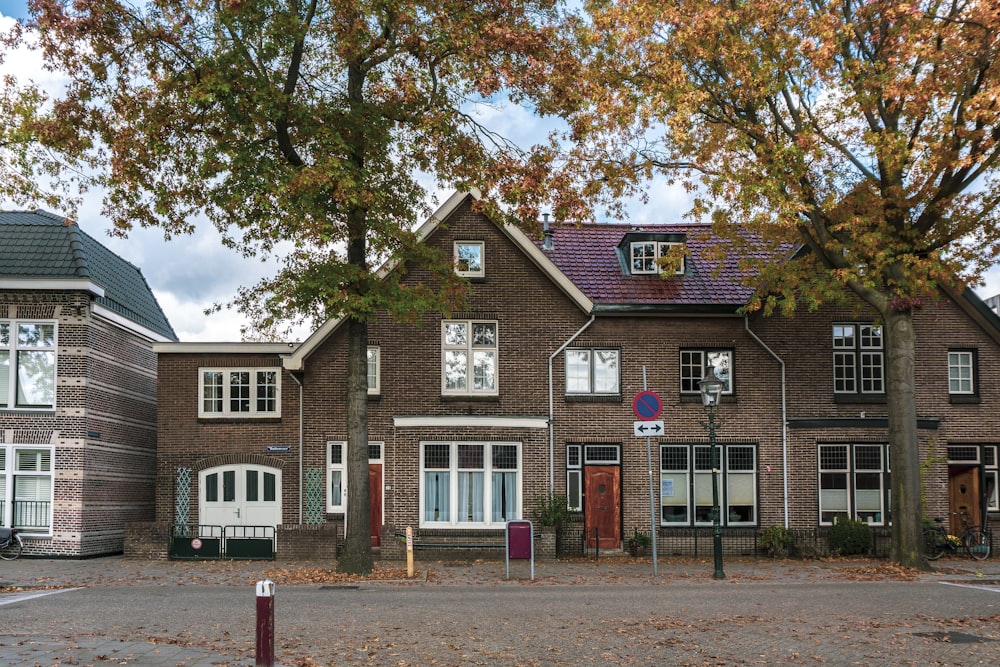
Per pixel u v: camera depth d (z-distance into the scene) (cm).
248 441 2725
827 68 2027
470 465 2594
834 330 2791
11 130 2062
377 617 1392
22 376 2612
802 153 2041
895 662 1086
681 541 2659
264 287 2109
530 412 2688
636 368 2739
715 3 2109
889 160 2019
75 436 2592
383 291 1972
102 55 1906
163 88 1933
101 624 1308
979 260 2206
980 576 2059
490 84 1852
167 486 2712
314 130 1894
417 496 2561
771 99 2191
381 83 2011
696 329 2767
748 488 2723
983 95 1845
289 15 1806
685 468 2719
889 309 2262
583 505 2684
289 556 2441
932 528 2575
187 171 2033
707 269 2906
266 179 1825
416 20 1861
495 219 2089
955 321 2811
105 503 2730
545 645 1176
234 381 2752
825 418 2734
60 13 1822
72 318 2620
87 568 2230
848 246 2198
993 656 1119
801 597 1653
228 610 1456
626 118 2181
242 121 1870
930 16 1948
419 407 2666
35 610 1447
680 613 1448
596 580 1980
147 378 3103
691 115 2150
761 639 1222
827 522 2711
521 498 2589
